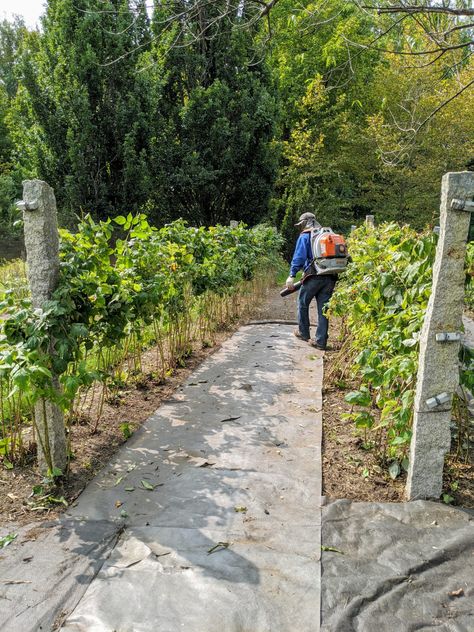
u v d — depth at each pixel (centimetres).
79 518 272
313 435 378
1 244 2305
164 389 480
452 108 1638
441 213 266
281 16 1452
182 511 279
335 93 2072
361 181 2181
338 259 612
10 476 315
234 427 392
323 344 631
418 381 282
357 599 213
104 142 1456
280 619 202
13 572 229
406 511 278
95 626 198
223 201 1702
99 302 325
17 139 1794
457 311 269
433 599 215
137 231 459
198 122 1532
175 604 210
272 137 1675
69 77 1402
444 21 407
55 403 286
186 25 460
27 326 280
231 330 755
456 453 345
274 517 273
